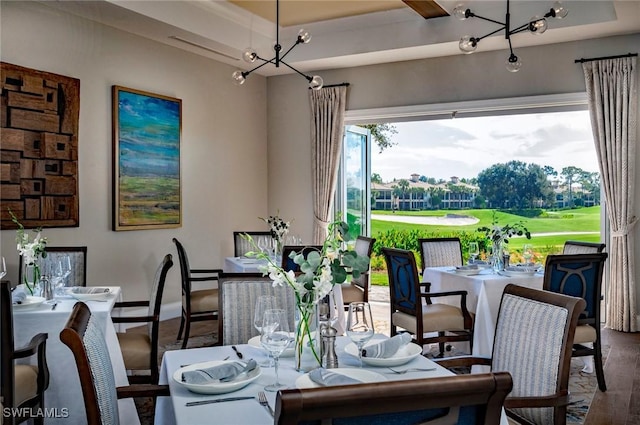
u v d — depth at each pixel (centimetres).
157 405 203
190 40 586
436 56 650
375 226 966
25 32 454
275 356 179
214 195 673
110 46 534
